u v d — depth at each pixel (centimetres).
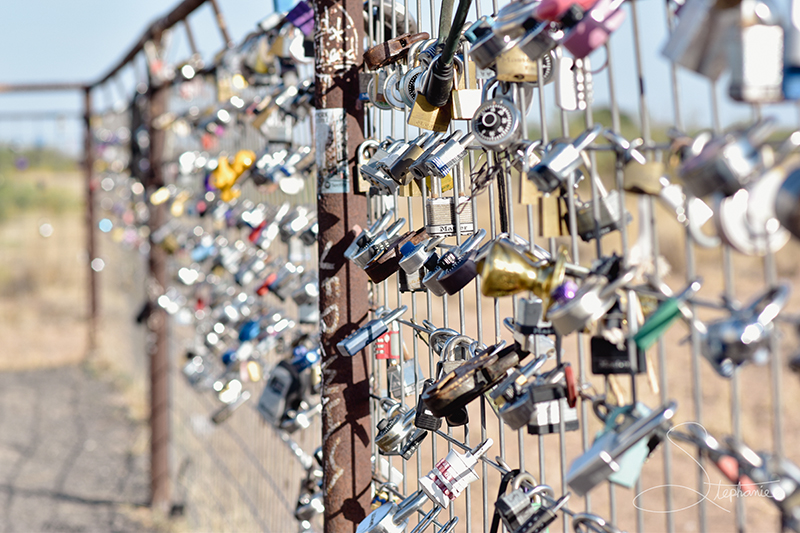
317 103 161
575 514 98
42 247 1606
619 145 88
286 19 185
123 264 794
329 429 163
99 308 928
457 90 125
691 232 80
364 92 156
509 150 110
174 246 378
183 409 457
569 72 97
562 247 94
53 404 707
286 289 214
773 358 72
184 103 386
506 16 104
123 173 623
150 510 459
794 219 64
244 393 247
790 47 68
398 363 156
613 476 86
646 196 86
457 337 129
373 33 169
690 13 73
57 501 473
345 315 161
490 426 446
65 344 969
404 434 142
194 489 424
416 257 131
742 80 69
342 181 159
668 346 692
